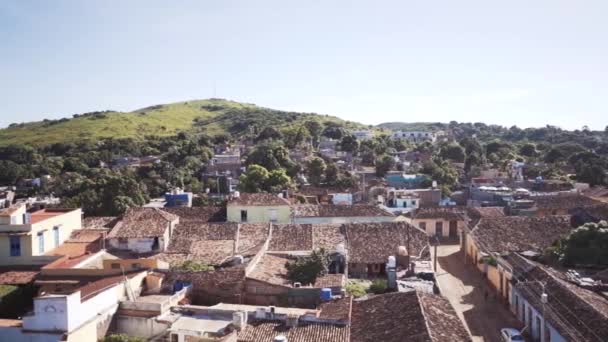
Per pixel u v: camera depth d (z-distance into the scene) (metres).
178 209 65.19
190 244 49.09
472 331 38.44
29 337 25.84
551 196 80.88
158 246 47.66
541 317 34.47
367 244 51.78
